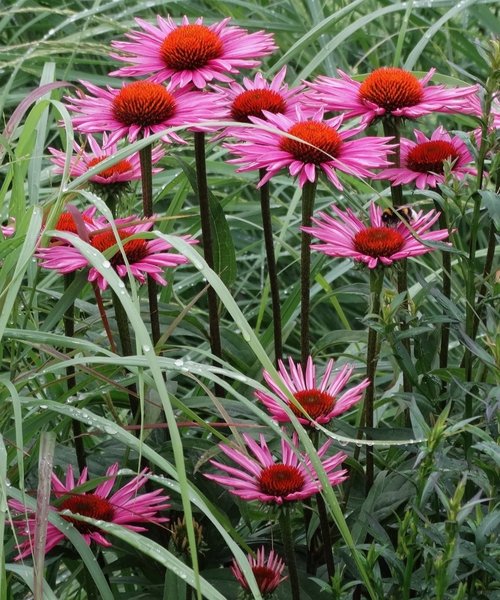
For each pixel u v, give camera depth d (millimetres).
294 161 1294
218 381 1185
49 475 1177
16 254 1248
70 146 1252
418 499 1162
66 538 1230
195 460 1320
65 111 1281
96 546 1238
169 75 1354
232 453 1234
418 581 1204
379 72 1337
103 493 1247
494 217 1219
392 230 1274
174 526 1233
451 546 1138
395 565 1180
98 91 1345
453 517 1134
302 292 1320
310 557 1302
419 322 1262
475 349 1223
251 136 1316
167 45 1356
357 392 1257
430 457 1159
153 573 1287
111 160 1231
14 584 1330
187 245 1193
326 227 1297
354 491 1320
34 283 1337
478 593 1212
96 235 1284
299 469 1233
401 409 1384
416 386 1253
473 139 1272
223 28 1384
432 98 1337
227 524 1224
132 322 1154
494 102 1343
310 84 1359
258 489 1222
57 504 1224
